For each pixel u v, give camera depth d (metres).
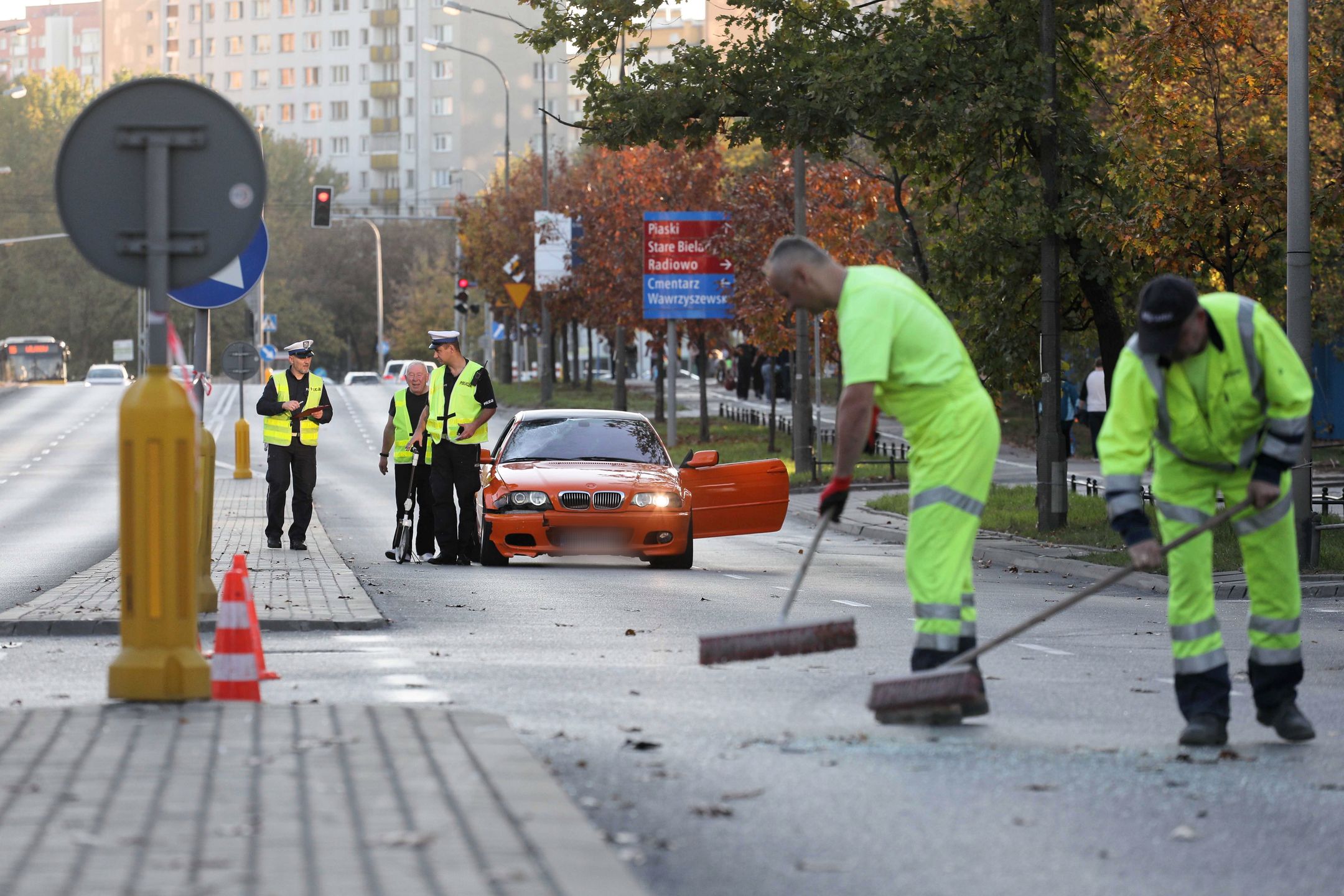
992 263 54.91
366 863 10.96
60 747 14.62
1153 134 51.09
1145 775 14.99
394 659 23.45
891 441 104.19
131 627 16.91
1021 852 12.35
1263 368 16.23
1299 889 11.59
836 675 21.59
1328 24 54.59
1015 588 40.09
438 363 43.62
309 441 45.50
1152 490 17.14
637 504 41.62
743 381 159.62
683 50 53.25
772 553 51.16
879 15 52.78
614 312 121.88
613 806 13.66
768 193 98.94
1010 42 52.34
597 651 24.61
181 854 11.20
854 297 16.61
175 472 16.73
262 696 19.44
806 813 13.43
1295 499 42.34
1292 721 16.95
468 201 188.38
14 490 79.75
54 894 10.25
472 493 42.59
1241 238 49.69
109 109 16.73
